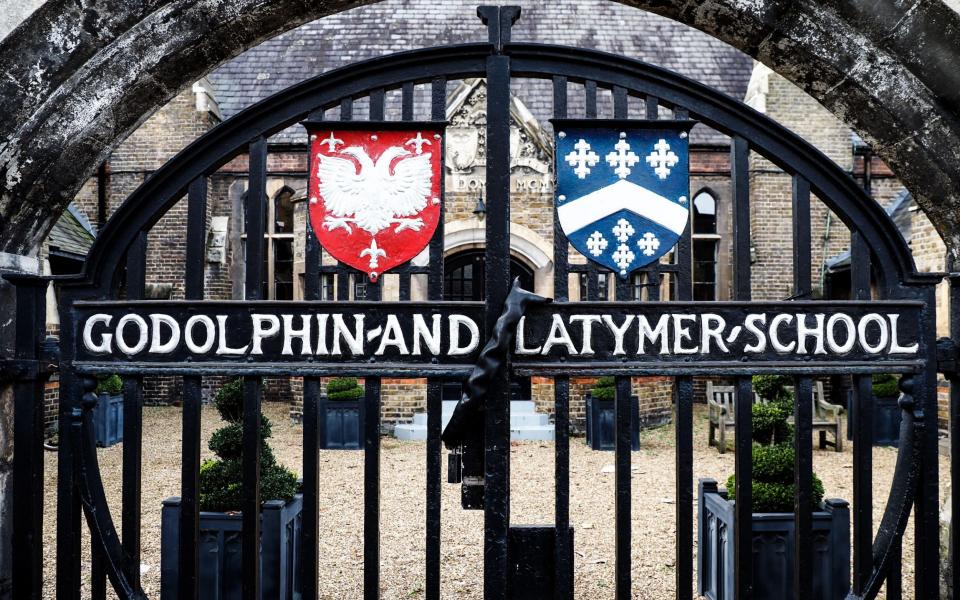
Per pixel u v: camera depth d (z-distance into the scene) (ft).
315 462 8.24
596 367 8.21
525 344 8.25
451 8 43.98
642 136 8.47
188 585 8.16
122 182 39.63
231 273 41.39
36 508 8.24
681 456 8.26
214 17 8.30
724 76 42.98
